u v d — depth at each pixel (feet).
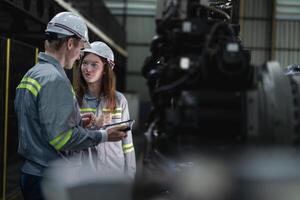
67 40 4.86
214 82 3.39
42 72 4.60
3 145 11.27
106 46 6.37
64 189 3.58
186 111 3.31
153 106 3.87
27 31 17.01
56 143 4.42
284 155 3.23
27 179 4.81
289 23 43.73
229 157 3.25
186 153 3.34
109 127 5.19
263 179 3.04
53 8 15.93
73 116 4.59
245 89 3.42
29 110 4.65
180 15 3.64
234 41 3.57
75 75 6.33
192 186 3.22
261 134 3.31
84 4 22.33
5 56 11.09
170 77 3.47
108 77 6.37
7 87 11.29
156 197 3.37
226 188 3.13
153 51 3.93
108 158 6.07
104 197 3.37
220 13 4.50
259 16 43.24
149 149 3.88
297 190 3.00
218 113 3.31
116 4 45.32
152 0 45.29
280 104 3.30
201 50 3.52
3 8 13.87
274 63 3.56
